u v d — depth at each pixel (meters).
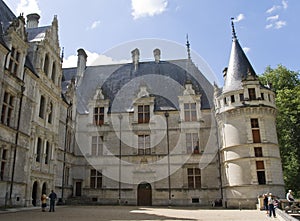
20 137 19.06
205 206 25.31
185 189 26.47
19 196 18.55
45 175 22.53
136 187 27.20
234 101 24.48
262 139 23.02
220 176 25.88
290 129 28.77
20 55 19.81
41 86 22.42
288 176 28.55
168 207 23.89
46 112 23.23
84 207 22.02
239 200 22.19
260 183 22.16
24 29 20.41
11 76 18.23
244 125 23.56
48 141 23.58
